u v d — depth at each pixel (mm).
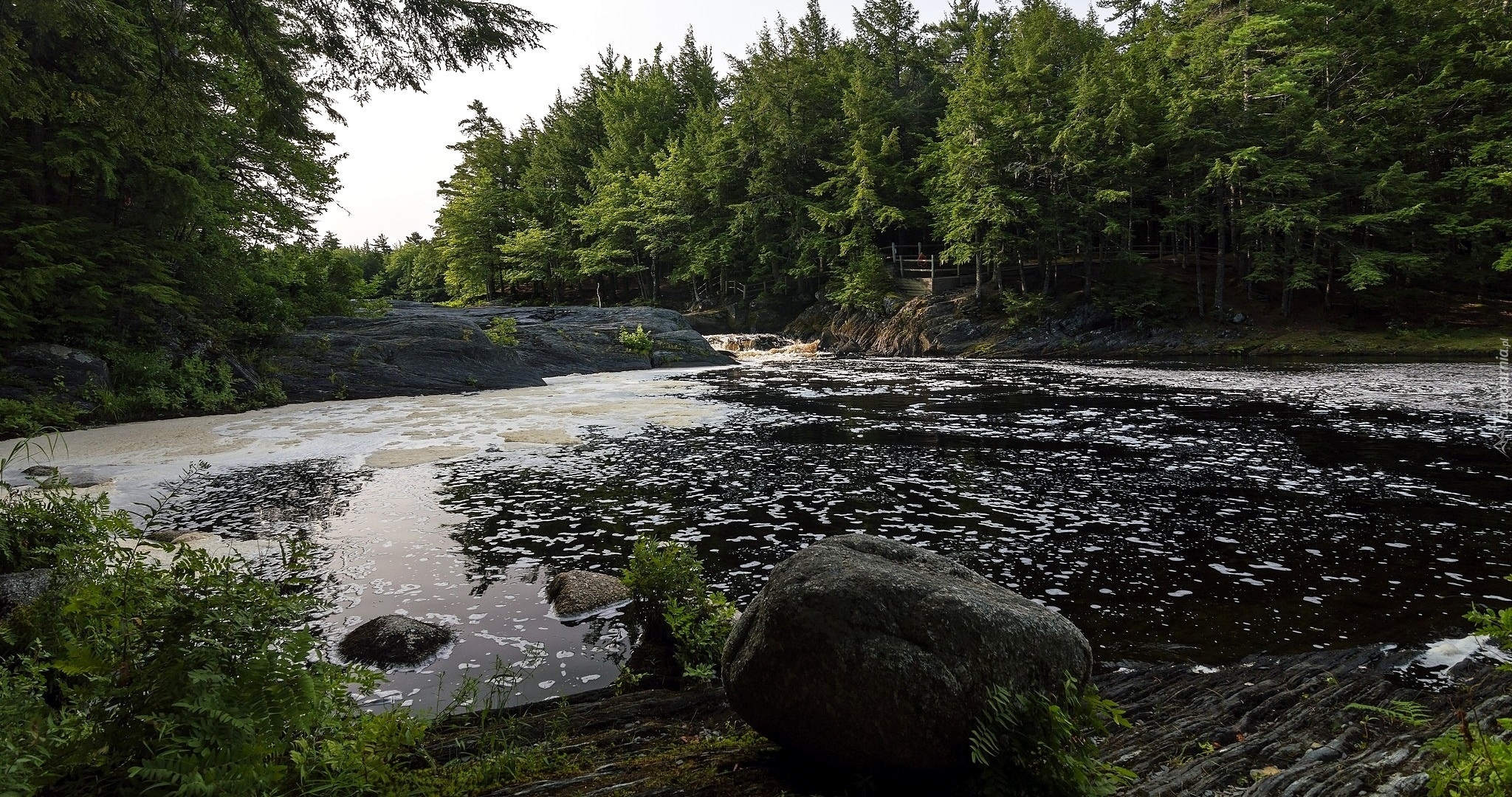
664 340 36531
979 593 3510
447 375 24922
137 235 19672
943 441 14586
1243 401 19438
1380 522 8680
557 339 32969
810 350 45125
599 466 12438
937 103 57500
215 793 2275
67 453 13484
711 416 18328
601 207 61094
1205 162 36594
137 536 6070
